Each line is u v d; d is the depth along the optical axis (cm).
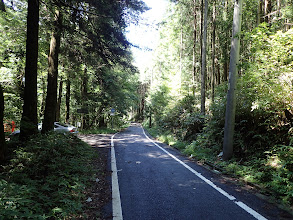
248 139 713
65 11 858
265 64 622
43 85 1798
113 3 852
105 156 877
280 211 359
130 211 367
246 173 552
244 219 331
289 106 566
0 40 1242
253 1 1209
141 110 6538
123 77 2569
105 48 1003
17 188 344
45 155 590
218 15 1808
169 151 1027
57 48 1027
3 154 535
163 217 342
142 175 591
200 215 347
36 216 288
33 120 759
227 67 1847
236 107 753
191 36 2325
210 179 552
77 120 2928
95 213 360
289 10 867
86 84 2228
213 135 919
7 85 1223
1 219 255
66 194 403
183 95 1950
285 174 470
